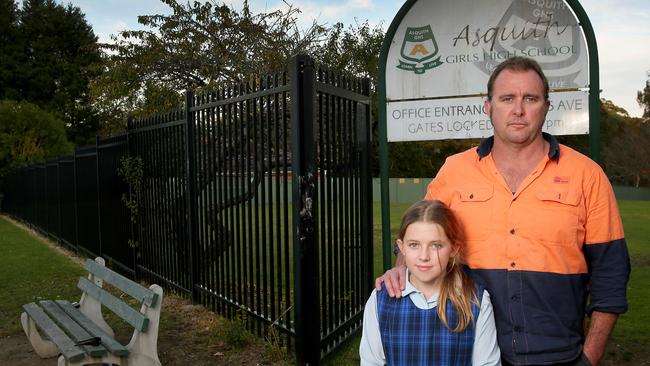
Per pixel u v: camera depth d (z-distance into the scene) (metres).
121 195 8.22
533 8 4.43
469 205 2.08
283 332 4.49
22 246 12.23
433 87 4.70
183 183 6.27
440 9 4.64
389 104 4.81
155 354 3.59
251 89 4.75
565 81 4.38
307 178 4.09
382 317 2.07
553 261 1.95
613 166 44.09
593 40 4.24
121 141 8.15
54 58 42.91
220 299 5.54
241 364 4.39
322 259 4.39
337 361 4.35
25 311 4.77
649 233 13.00
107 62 11.18
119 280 4.22
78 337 3.79
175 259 6.62
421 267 2.00
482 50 4.57
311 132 4.08
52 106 41.47
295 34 10.40
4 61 41.38
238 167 5.11
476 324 1.96
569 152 2.03
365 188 5.13
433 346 1.98
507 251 1.99
